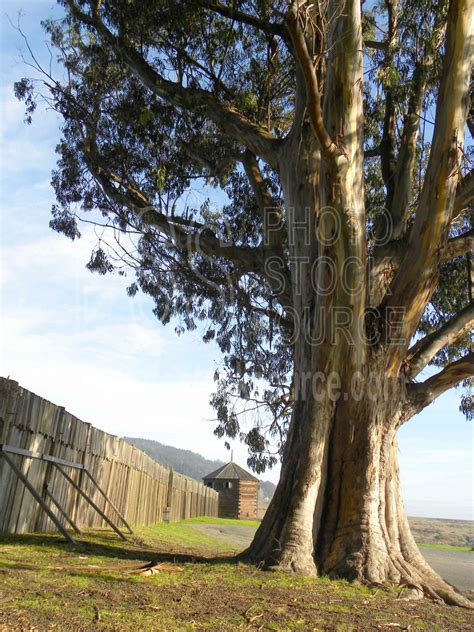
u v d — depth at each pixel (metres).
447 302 12.84
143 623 4.82
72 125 13.61
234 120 11.15
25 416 8.68
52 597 5.27
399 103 10.96
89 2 12.20
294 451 8.44
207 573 7.19
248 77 12.79
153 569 6.95
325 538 8.09
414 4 10.06
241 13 11.40
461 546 24.38
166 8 11.34
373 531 7.93
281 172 10.02
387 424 8.49
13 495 8.56
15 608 4.82
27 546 7.68
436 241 8.28
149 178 13.04
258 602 5.95
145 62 11.87
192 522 23.38
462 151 8.16
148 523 16.89
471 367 8.79
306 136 9.43
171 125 12.75
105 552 8.18
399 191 10.16
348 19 8.09
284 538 7.91
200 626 4.96
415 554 8.21
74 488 10.92
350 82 8.08
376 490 8.16
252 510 39.03
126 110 12.78
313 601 6.25
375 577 7.57
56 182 14.17
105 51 12.84
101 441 12.38
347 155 7.98
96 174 13.19
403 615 6.11
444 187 8.11
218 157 12.71
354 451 8.25
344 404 8.30
